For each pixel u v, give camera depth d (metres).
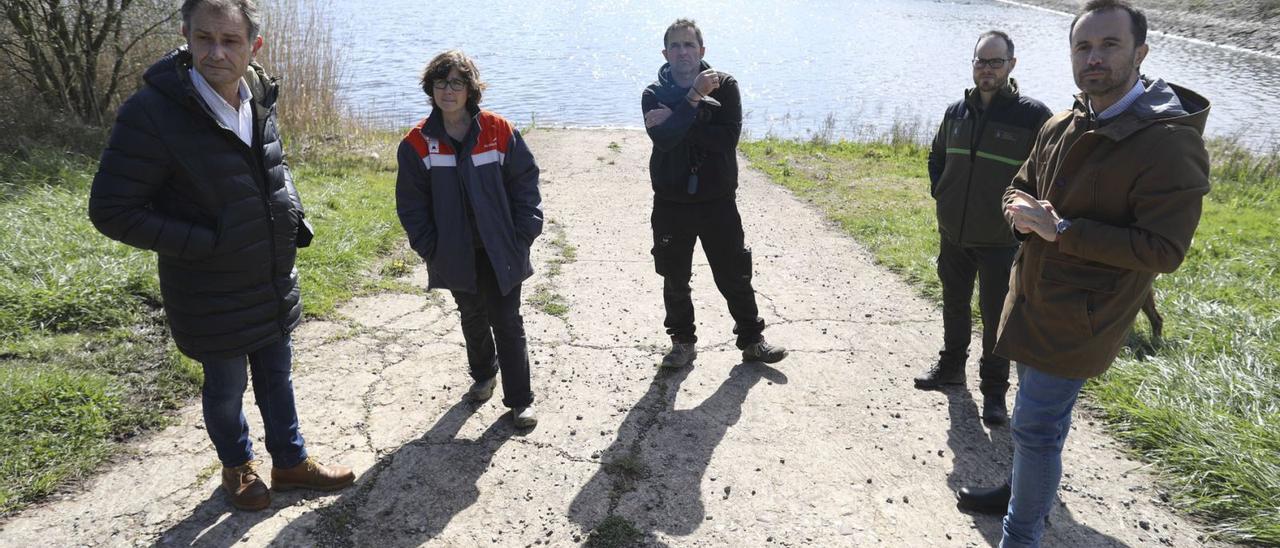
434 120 3.45
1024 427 2.67
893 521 3.19
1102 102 2.48
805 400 4.18
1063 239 2.41
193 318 2.84
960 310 4.15
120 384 3.86
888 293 5.85
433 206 3.51
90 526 3.00
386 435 3.74
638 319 5.29
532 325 5.14
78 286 4.56
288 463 3.21
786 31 36.91
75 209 6.02
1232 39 32.72
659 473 3.50
